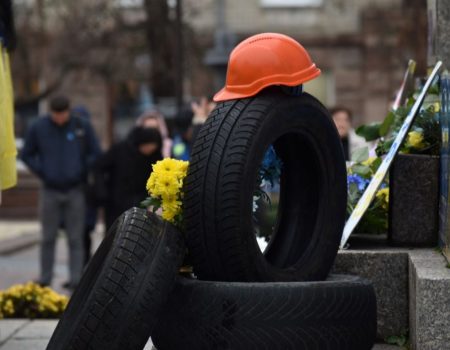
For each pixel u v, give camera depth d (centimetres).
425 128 769
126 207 1377
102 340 536
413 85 893
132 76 3988
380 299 698
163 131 1678
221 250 577
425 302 579
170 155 1527
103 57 3978
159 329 603
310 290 570
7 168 760
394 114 815
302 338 566
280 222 658
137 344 544
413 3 3688
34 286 1020
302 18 4853
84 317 539
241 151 577
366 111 4722
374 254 696
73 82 4462
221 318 565
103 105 4747
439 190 724
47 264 1487
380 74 4669
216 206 575
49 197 1485
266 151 592
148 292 547
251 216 582
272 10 4878
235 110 589
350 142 1436
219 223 575
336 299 576
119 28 3894
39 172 1488
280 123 596
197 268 593
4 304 997
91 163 1504
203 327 571
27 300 998
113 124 4781
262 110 588
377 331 697
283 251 642
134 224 567
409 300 686
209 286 570
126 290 543
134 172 1375
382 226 793
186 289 576
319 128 628
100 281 546
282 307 563
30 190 3177
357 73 4750
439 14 776
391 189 738
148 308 546
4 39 784
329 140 637
